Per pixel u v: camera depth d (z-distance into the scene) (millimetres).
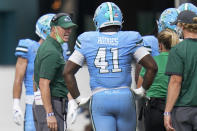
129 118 18562
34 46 22812
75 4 48938
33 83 21734
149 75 18688
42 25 22312
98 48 18500
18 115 23125
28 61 22859
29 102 22969
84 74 33344
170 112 18625
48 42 19875
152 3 49594
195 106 18641
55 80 19859
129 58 18609
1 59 60125
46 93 19531
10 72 38156
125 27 50219
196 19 18625
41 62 19625
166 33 20109
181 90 18641
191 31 18719
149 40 21891
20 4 58688
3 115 33812
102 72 18469
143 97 20109
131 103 18531
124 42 18500
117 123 18625
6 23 59500
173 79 18500
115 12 18609
